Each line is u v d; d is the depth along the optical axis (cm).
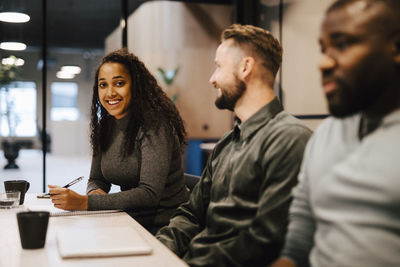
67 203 161
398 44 76
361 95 79
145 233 133
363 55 77
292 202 110
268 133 129
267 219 118
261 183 129
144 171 181
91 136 213
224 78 138
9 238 127
